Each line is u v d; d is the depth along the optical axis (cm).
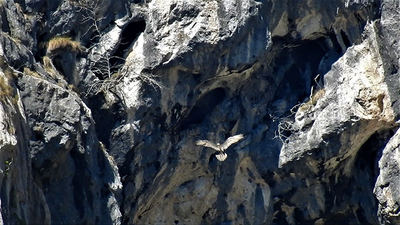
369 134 5175
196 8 5056
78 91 5034
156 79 5062
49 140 4691
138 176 5134
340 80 5150
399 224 5150
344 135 5150
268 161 5269
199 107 5238
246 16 5066
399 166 5091
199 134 5219
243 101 5256
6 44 4700
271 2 5103
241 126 5269
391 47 5084
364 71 5116
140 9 5075
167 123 5144
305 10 5150
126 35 5103
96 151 4881
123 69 5072
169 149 5181
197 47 5047
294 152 5222
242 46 5091
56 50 4981
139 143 5097
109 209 4900
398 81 5078
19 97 4591
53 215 4734
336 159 5222
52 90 4728
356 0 5112
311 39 5253
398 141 5097
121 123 5078
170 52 5041
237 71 5134
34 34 4919
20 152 4484
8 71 4622
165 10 5056
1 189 4300
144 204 5222
